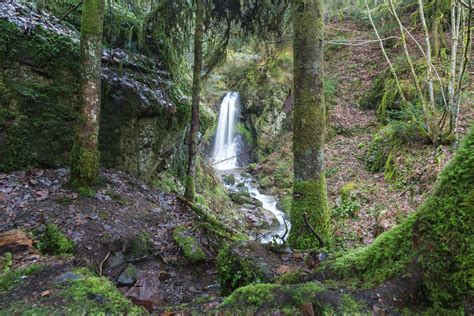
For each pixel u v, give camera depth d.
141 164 7.32
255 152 17.14
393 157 8.72
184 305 2.44
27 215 4.17
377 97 12.77
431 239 1.68
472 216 1.57
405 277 1.70
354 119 12.82
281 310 1.76
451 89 7.51
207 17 7.34
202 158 11.69
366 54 15.38
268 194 12.38
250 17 7.15
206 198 9.51
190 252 4.65
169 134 8.04
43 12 6.46
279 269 2.83
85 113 5.00
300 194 4.35
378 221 6.58
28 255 3.19
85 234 4.16
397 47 13.62
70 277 2.33
